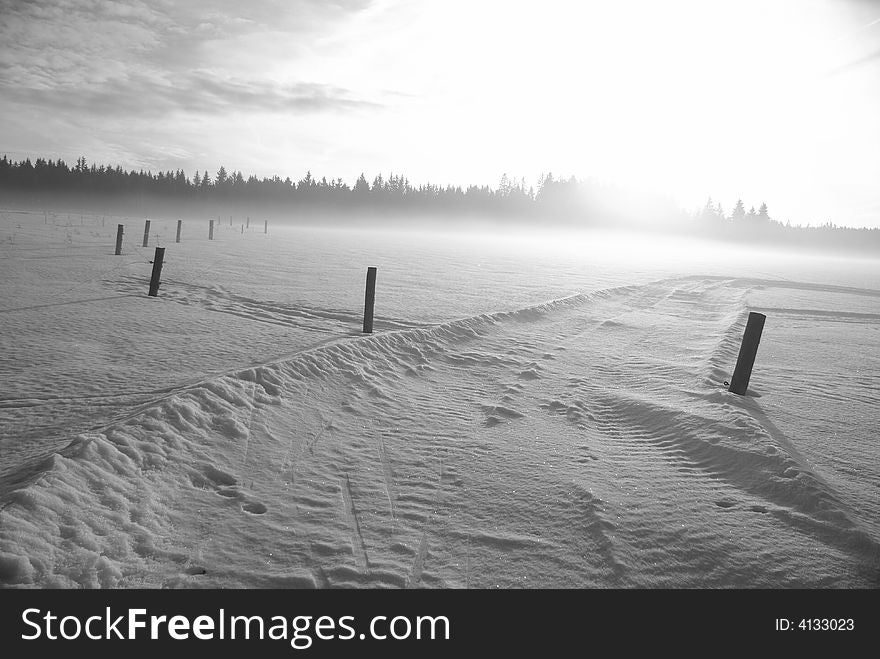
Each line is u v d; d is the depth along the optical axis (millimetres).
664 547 3684
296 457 4945
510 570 3396
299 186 137625
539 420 6344
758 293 24156
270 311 12523
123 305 11891
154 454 4434
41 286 13461
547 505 4234
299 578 3246
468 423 6117
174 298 13352
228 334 9578
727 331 12734
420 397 7020
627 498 4387
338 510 4062
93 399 5723
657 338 11953
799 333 13836
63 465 3854
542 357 9539
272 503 4109
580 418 6457
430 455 5152
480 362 8938
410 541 3682
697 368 8852
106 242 27938
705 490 4613
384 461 4980
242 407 5711
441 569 3383
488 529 3863
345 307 13648
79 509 3549
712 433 5738
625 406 6898
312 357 7297
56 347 7918
